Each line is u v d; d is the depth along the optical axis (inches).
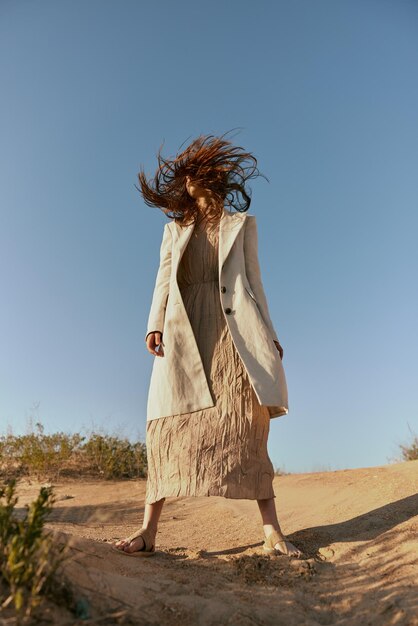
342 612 102.0
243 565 120.3
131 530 171.8
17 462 340.5
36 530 84.6
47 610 81.7
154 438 137.1
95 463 340.5
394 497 165.2
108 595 91.0
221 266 141.9
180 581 108.0
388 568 116.6
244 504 194.2
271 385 133.2
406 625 94.2
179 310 140.8
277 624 94.2
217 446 131.5
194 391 136.3
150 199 152.3
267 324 141.8
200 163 148.4
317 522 154.8
